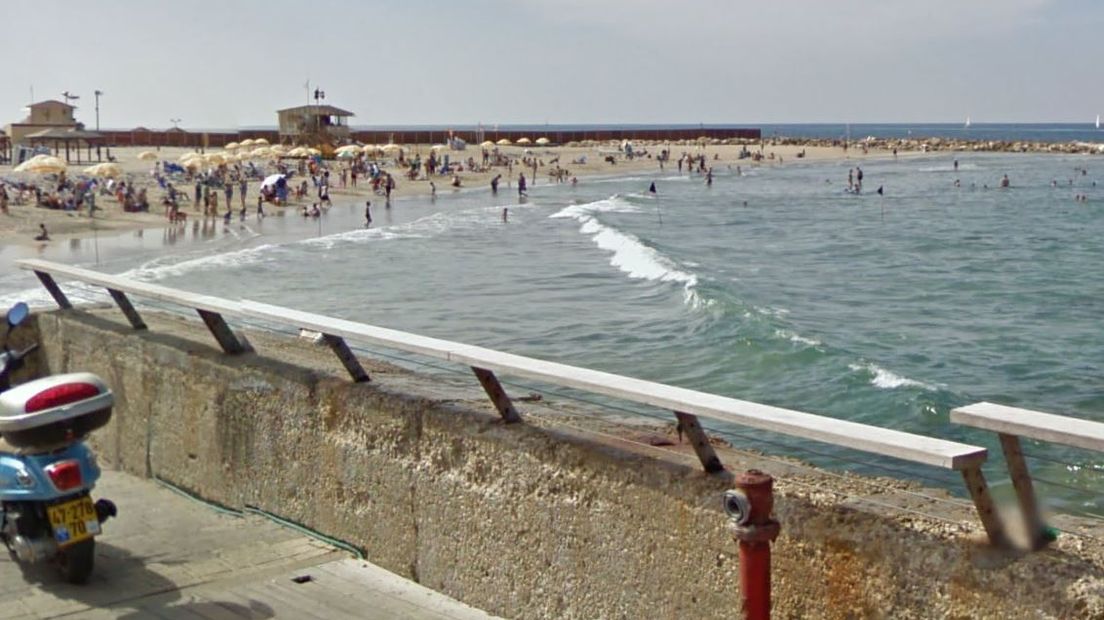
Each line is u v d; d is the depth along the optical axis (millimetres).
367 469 5449
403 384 5688
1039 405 15961
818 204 67812
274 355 6477
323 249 40094
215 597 5180
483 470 4859
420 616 4883
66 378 5574
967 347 20938
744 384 16984
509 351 20047
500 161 108938
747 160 130750
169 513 6398
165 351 6797
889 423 14602
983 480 3340
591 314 24297
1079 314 25750
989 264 37000
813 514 3740
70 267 7918
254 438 6141
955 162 106750
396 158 109812
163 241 43188
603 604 4379
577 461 4465
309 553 5625
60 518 5367
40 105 94625
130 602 5207
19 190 53250
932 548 3430
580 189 83875
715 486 4008
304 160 90812
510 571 4762
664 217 57281
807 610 3734
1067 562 3207
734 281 31312
